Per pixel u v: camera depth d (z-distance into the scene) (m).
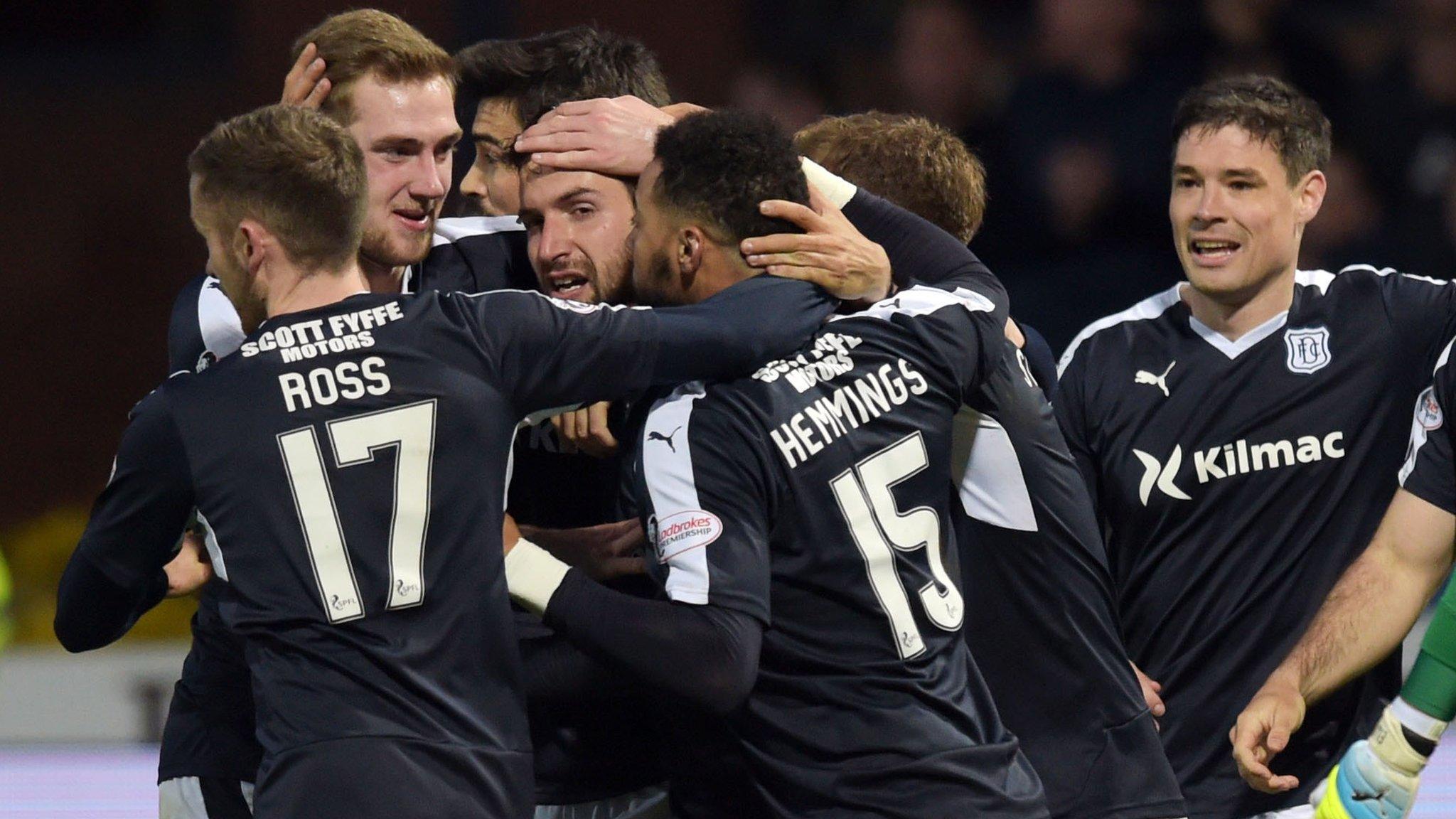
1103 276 27.80
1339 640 12.44
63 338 30.50
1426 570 12.61
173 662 22.52
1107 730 11.73
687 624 9.86
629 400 10.66
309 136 10.30
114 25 30.58
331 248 10.37
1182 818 11.93
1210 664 13.40
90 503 30.34
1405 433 13.39
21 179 30.41
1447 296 13.52
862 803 10.21
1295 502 13.31
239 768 12.38
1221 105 13.23
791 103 31.16
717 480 10.12
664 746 11.05
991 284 11.62
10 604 25.50
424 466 10.07
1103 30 28.70
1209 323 13.63
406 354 10.16
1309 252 28.48
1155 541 13.55
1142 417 13.57
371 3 29.67
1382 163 28.98
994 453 11.48
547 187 11.53
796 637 10.33
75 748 22.17
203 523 10.14
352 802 9.65
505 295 10.51
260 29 30.12
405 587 9.94
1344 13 30.30
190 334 11.55
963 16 31.69
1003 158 29.00
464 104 13.20
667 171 10.73
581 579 10.34
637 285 11.10
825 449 10.33
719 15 31.19
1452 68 29.14
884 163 12.58
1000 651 11.68
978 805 10.29
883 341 10.71
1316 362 13.39
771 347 10.41
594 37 12.90
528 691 11.15
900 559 10.47
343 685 9.85
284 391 10.05
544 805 12.28
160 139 30.41
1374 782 12.05
